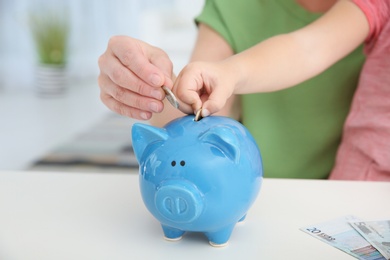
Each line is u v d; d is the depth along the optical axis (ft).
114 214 2.07
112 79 2.19
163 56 2.28
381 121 2.88
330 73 3.39
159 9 13.85
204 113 1.92
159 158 1.77
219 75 2.11
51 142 8.22
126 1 13.55
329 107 3.43
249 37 3.48
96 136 8.62
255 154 1.87
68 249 1.77
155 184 1.75
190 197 1.69
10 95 11.73
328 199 2.24
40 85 11.70
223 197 1.73
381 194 2.31
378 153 2.85
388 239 1.85
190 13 13.96
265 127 3.51
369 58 3.05
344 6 2.99
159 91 2.08
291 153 3.49
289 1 3.46
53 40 11.64
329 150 3.48
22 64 12.39
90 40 13.44
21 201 2.19
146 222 2.01
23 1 12.29
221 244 1.81
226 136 1.75
